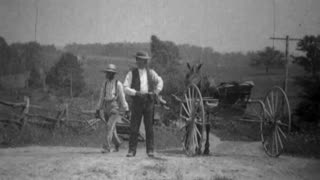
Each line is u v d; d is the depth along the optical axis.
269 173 5.65
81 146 11.29
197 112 7.47
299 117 17.81
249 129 18.80
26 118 12.44
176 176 5.20
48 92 27.05
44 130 12.43
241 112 7.84
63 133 12.48
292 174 5.66
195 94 7.65
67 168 5.38
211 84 8.00
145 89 6.42
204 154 8.04
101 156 6.41
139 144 12.93
